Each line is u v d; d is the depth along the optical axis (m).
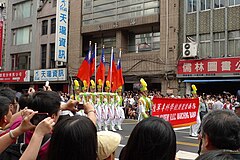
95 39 26.16
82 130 1.95
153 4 21.89
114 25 23.50
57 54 22.62
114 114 13.80
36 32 29.41
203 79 19.50
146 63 22.06
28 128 2.27
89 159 1.95
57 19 22.61
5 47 32.34
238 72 17.97
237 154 1.70
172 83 20.73
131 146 2.05
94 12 24.94
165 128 2.04
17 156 2.45
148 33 23.33
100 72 14.11
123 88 23.97
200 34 20.11
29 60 30.33
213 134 2.42
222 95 18.16
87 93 13.05
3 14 32.88
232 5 18.97
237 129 2.41
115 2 23.78
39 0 29.72
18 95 4.18
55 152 1.94
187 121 8.88
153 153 1.99
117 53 23.77
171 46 20.83
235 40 18.84
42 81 27.77
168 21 21.08
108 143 2.52
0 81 31.45
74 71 25.58
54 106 2.67
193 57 19.80
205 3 19.98
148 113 10.34
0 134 2.81
